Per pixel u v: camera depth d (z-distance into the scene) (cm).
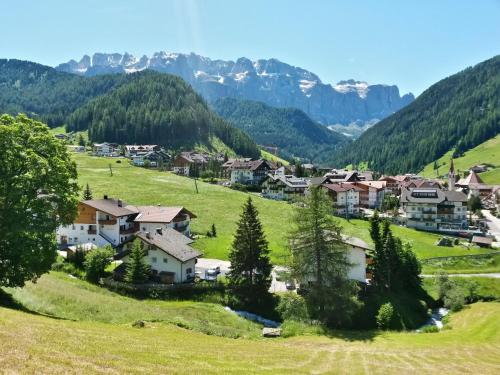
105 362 2455
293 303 6162
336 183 16500
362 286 7400
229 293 6825
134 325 4306
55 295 4950
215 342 3956
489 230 14125
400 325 6481
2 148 4000
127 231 9069
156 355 2852
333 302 5931
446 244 11419
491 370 3716
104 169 18338
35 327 3030
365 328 6400
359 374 3209
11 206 4059
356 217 14138
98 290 6328
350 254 7669
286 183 16050
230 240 9906
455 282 8506
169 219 9038
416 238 11969
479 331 6084
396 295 7438
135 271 6800
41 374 2080
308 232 6138
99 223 8812
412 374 3338
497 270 9531
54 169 4256
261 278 6812
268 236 10275
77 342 2823
